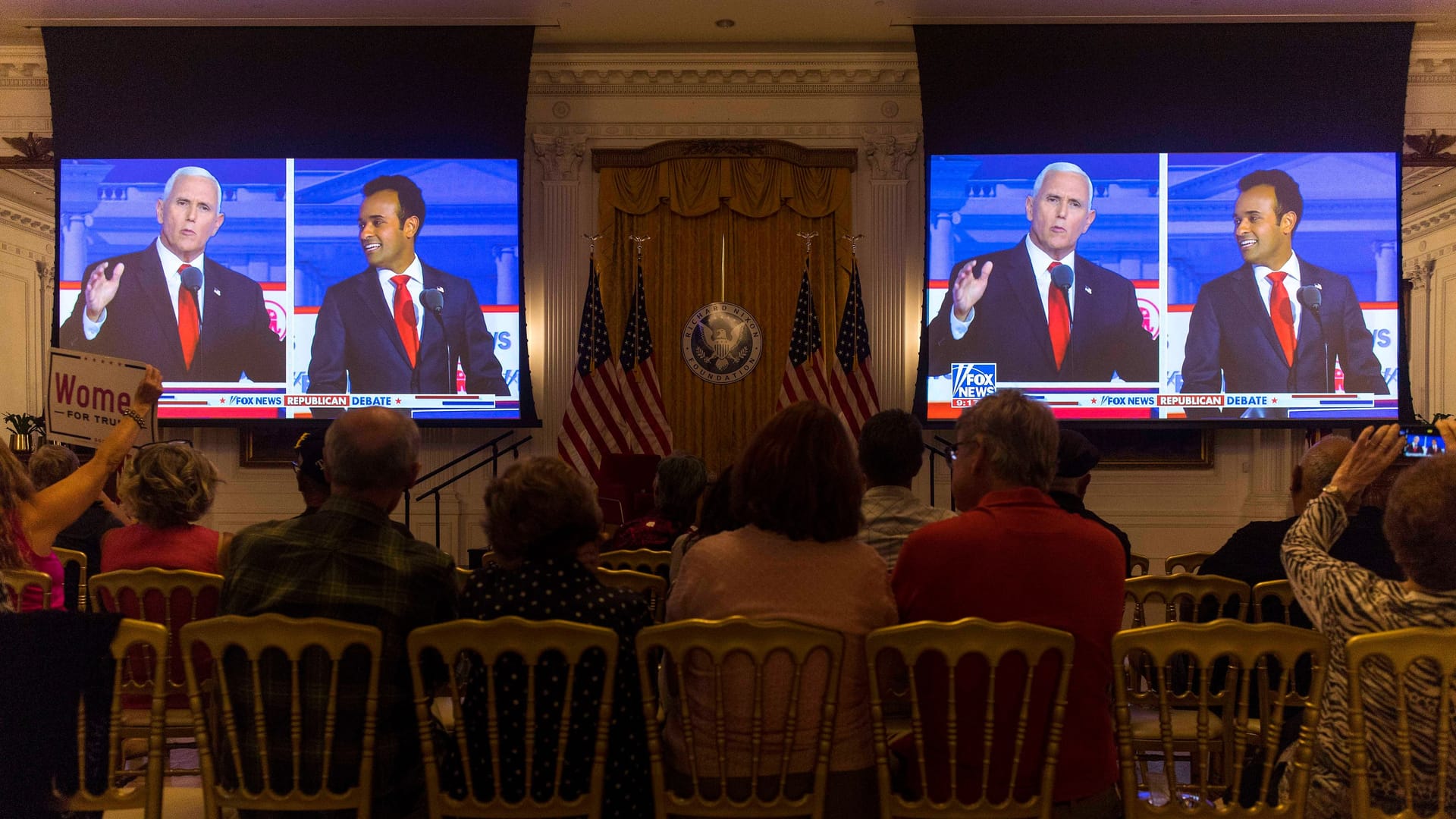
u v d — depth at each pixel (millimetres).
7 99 7648
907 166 7633
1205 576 2820
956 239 7273
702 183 7594
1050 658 1941
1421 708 1811
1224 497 7562
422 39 7281
